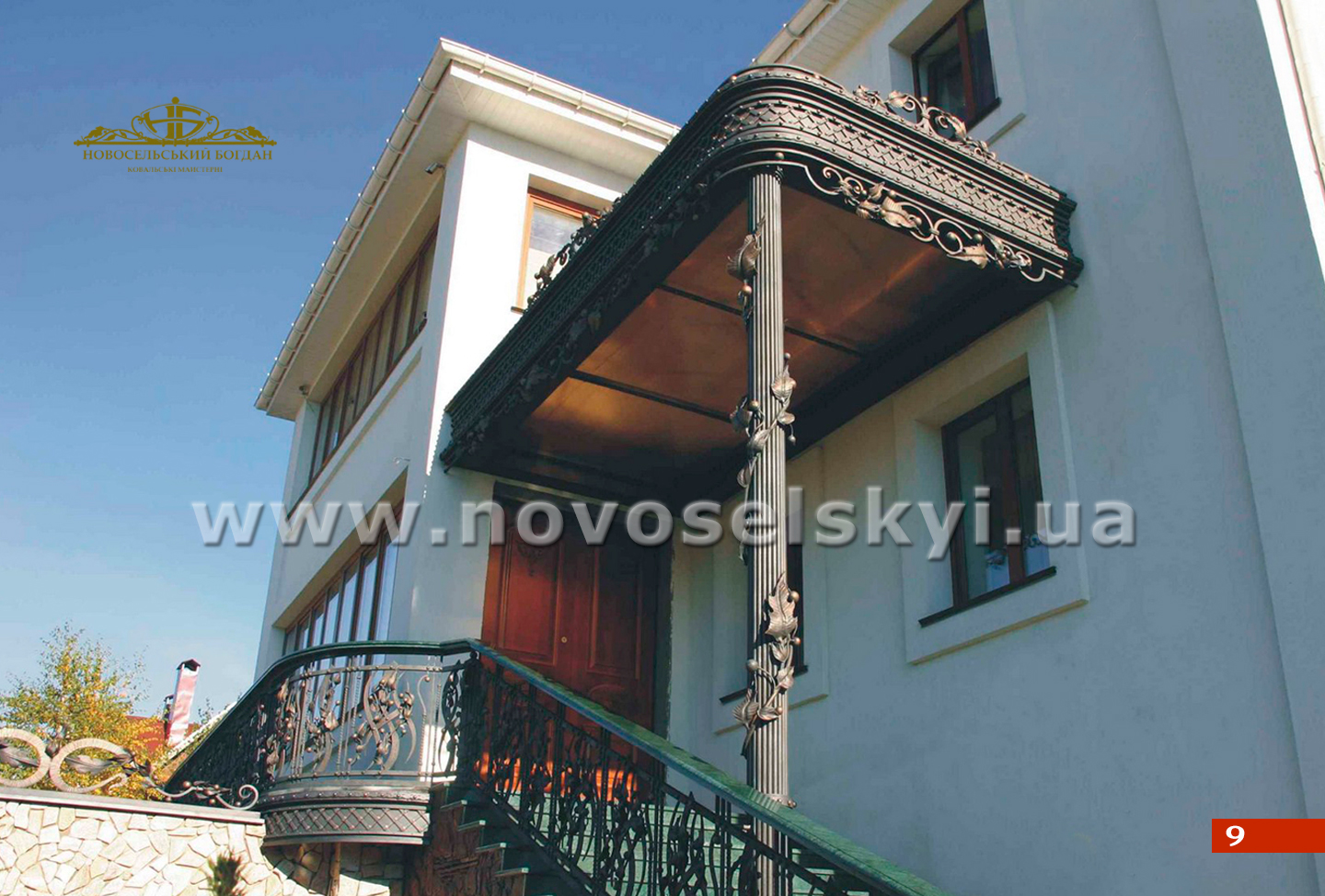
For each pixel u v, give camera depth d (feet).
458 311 30.76
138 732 62.64
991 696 20.66
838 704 24.44
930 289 21.95
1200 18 19.70
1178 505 18.24
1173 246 19.49
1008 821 19.61
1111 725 18.29
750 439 15.98
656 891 15.58
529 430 27.48
